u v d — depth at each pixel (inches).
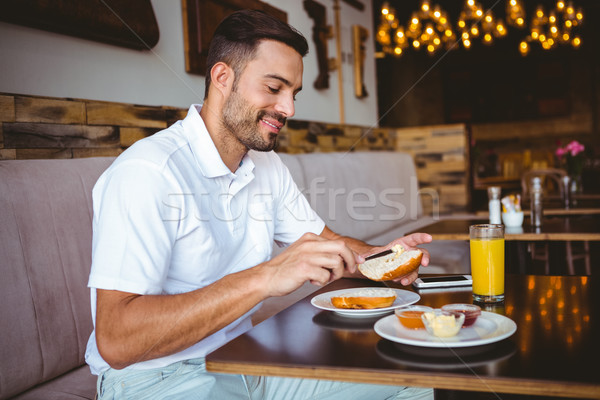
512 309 37.9
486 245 39.9
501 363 27.0
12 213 47.8
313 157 116.5
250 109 40.6
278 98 40.9
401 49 221.8
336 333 33.6
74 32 72.7
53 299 49.7
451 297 42.4
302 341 32.1
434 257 106.7
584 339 30.2
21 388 45.8
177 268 39.1
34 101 65.4
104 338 32.3
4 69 64.6
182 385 36.5
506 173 315.3
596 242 192.1
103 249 34.0
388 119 381.1
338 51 172.6
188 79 99.0
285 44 39.9
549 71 346.0
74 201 54.7
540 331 32.2
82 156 72.0
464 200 194.4
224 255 41.9
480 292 40.4
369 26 206.4
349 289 44.2
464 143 193.5
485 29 221.1
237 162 44.4
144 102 88.0
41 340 47.9
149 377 37.7
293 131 135.3
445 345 28.5
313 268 32.2
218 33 41.6
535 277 48.8
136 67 86.4
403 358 28.3
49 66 70.8
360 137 176.4
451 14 319.6
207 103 42.7
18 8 62.6
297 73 40.9
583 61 338.3
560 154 178.4
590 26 334.3
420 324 32.4
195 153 41.1
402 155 169.8
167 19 93.3
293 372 27.8
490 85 359.6
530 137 354.0
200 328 32.8
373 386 39.0
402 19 322.3
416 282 47.0
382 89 374.9
